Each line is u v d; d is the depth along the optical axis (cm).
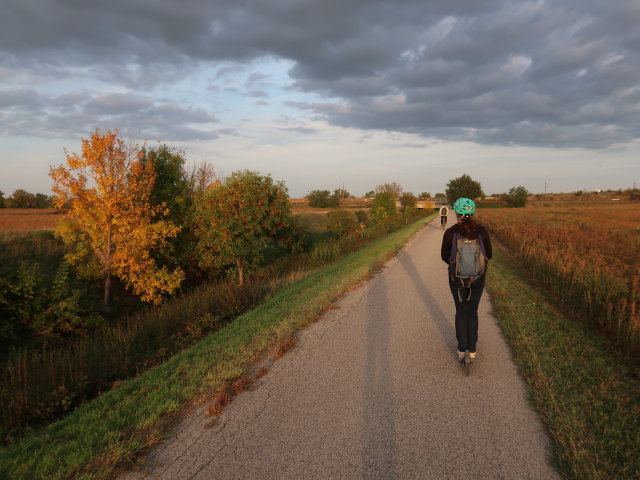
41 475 262
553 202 10919
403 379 408
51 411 535
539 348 488
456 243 409
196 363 460
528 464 266
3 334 1102
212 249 1583
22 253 1581
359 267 1179
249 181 1488
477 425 317
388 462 270
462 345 421
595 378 401
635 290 667
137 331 912
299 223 2423
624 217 3788
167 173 1864
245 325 627
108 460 272
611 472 254
